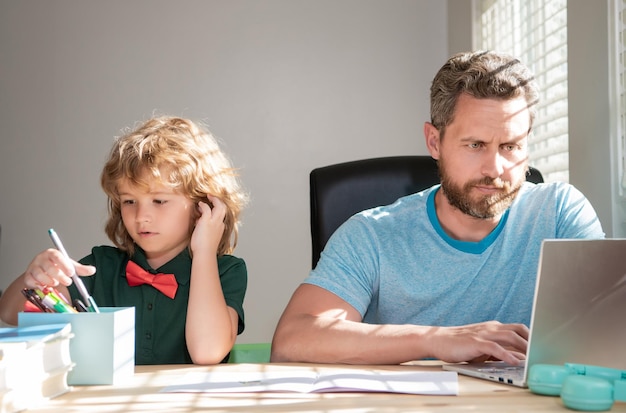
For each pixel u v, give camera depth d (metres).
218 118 3.59
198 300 1.29
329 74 3.62
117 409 0.80
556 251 0.90
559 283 0.90
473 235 1.41
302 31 3.62
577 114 1.95
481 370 1.02
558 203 1.44
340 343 1.14
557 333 0.92
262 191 3.60
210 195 1.41
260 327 3.59
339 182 1.67
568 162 2.11
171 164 1.36
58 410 0.80
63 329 0.90
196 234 1.33
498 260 1.40
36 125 3.58
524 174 1.32
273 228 3.60
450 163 1.32
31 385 0.81
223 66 3.60
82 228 3.57
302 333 1.19
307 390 0.89
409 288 1.39
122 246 1.47
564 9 2.16
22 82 3.59
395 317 1.41
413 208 1.46
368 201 1.67
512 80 1.27
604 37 1.80
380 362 1.12
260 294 3.59
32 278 1.07
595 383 0.79
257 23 3.62
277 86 3.61
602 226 1.83
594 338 0.93
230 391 0.89
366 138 3.61
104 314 0.96
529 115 1.31
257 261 3.59
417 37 3.61
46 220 3.57
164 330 1.38
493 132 1.27
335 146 3.61
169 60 3.60
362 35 3.62
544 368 0.87
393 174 1.68
